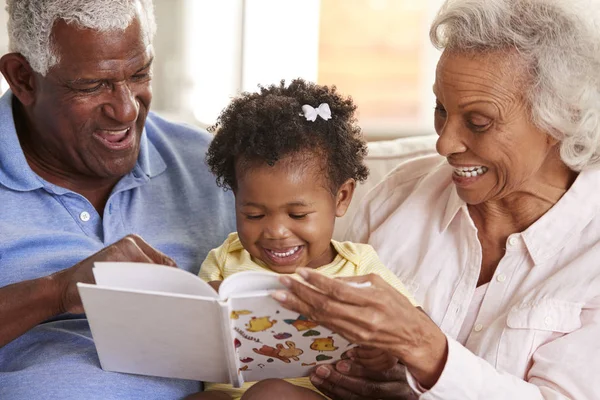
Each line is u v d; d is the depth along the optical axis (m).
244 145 1.65
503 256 1.77
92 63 1.71
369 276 1.39
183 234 1.96
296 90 1.79
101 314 1.41
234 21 3.83
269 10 3.84
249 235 1.68
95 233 1.89
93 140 1.80
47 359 1.63
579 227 1.70
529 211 1.74
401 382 1.64
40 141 1.86
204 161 1.96
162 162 2.03
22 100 1.83
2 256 1.78
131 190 1.96
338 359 1.54
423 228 1.89
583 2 1.60
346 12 3.98
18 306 1.58
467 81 1.57
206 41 3.83
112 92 1.77
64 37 1.70
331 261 1.79
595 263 1.65
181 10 3.79
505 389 1.52
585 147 1.63
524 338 1.65
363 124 4.07
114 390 1.56
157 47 3.80
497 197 1.68
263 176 1.63
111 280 1.37
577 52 1.56
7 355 1.72
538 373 1.61
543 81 1.55
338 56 4.02
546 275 1.71
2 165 1.82
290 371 1.57
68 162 1.85
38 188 1.84
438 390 1.50
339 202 1.78
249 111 1.70
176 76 3.85
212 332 1.39
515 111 1.57
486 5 1.57
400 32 4.00
